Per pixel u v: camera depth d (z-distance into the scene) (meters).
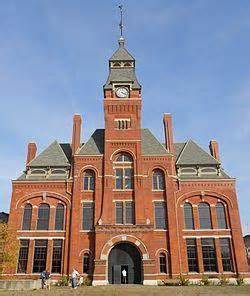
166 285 38.06
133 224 42.31
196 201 45.28
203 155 49.62
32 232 43.38
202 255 42.62
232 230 43.69
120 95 50.09
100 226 41.56
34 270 41.69
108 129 47.66
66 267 41.22
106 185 44.41
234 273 41.66
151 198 44.59
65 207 44.69
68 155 50.12
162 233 43.06
